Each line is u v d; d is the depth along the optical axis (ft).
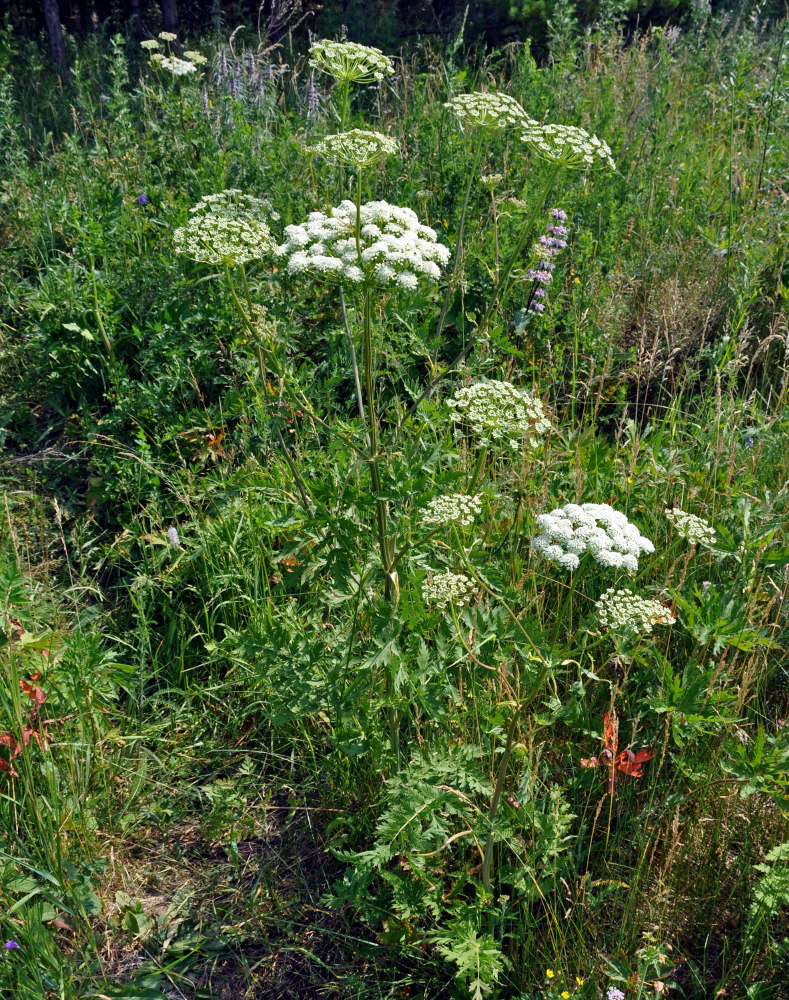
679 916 9.10
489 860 8.66
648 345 17.20
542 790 9.96
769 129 23.17
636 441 12.72
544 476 11.93
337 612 12.17
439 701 9.48
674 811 9.53
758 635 10.37
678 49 31.99
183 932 9.70
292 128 22.82
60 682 10.53
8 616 10.39
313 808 10.59
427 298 12.24
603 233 19.36
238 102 22.43
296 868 10.34
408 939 8.91
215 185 19.48
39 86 33.14
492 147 20.24
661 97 24.17
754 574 10.79
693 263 19.26
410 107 25.20
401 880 8.80
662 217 20.76
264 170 20.36
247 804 11.00
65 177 22.94
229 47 26.02
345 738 9.60
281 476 12.33
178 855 10.50
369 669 9.37
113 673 10.94
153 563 13.35
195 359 15.90
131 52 37.68
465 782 8.66
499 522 11.69
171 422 15.16
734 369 15.07
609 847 9.71
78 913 9.49
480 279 16.47
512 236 17.07
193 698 12.21
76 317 16.57
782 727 9.93
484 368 11.75
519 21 36.17
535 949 8.78
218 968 9.43
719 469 13.06
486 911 8.55
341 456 10.23
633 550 7.77
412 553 9.66
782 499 12.45
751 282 15.34
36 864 9.61
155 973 9.16
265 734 11.82
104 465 15.07
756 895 8.21
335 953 9.53
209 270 16.10
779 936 8.93
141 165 22.22
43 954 8.69
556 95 23.45
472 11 37.19
